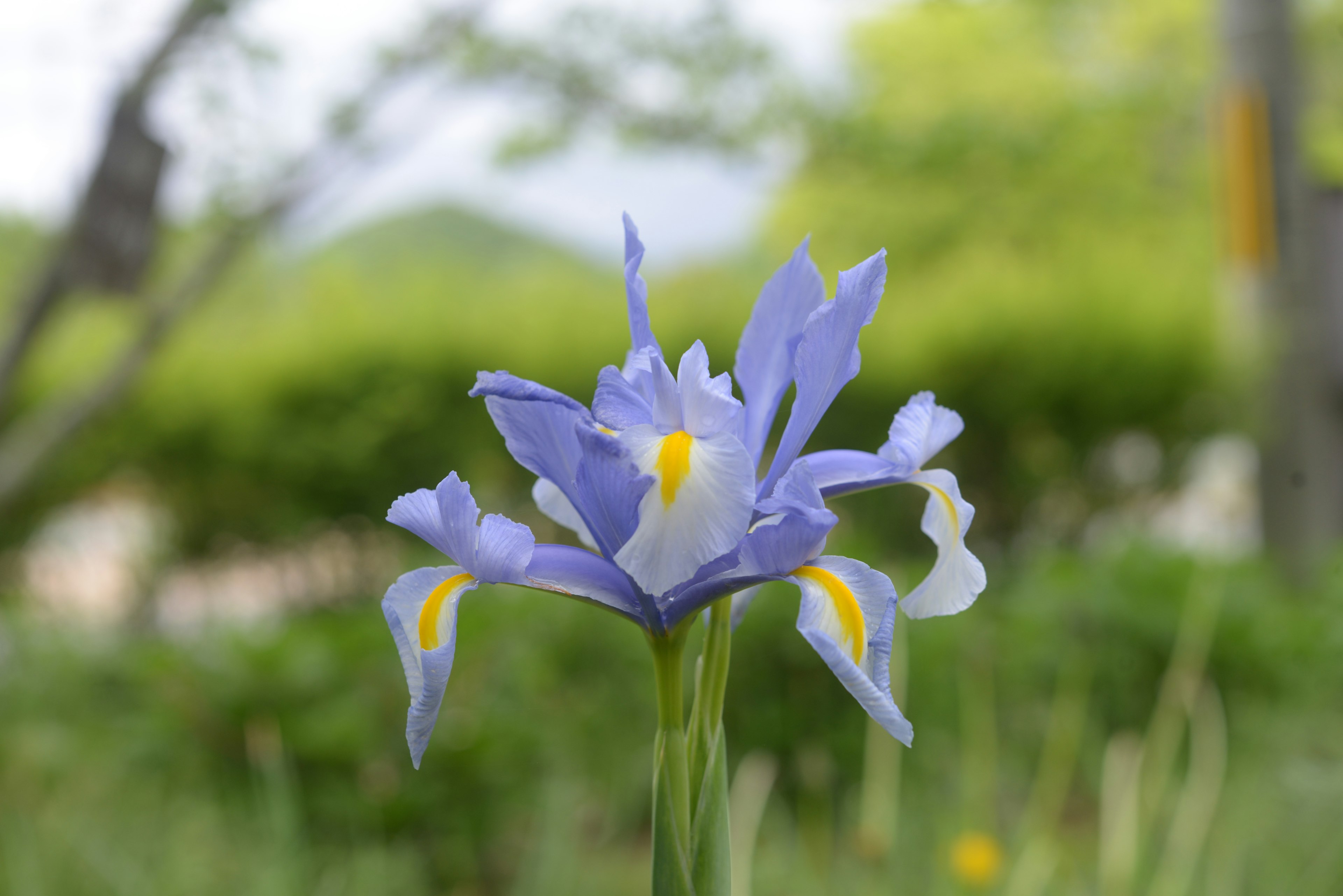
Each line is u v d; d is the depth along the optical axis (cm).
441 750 394
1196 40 1367
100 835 379
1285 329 664
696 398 108
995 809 402
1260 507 684
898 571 533
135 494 890
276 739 385
